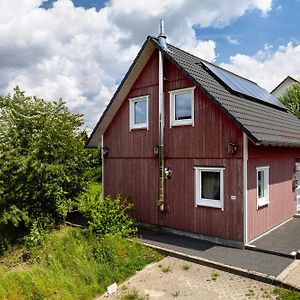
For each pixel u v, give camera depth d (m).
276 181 11.38
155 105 11.77
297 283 6.76
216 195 10.16
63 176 12.92
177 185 11.04
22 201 12.52
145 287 7.13
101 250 8.73
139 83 12.30
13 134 12.88
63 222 13.30
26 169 12.09
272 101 15.02
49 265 8.38
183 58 11.86
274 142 9.25
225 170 9.73
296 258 8.34
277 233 10.50
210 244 9.76
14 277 7.76
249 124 9.34
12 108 13.55
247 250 9.12
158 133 11.67
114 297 6.82
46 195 12.51
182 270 7.92
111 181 13.52
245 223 9.31
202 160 10.32
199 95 10.41
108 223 10.44
